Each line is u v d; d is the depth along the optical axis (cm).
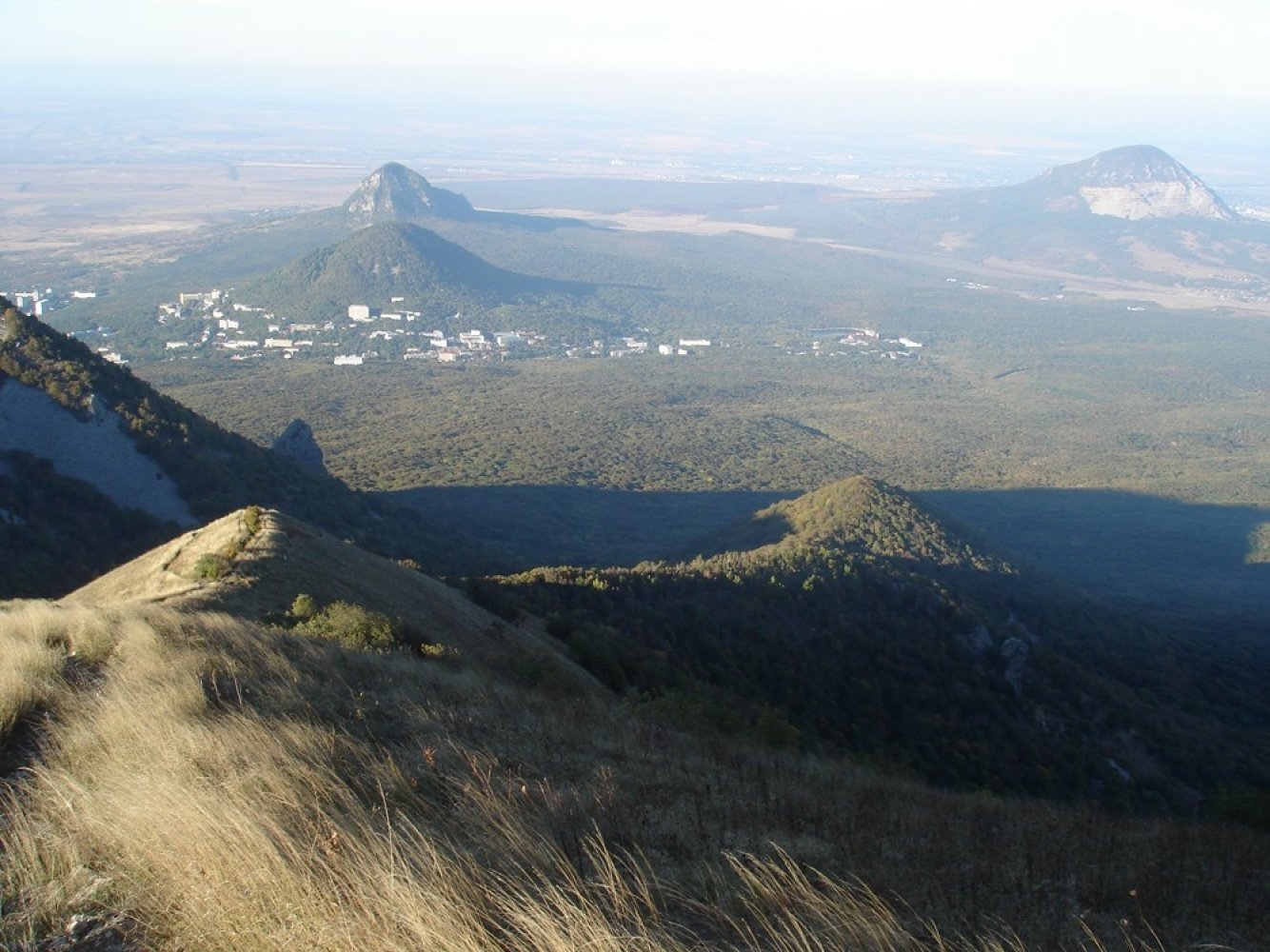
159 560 2553
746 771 1175
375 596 2305
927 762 3072
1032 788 3089
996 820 1185
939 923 710
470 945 527
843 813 1017
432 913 549
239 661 1140
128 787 698
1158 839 1184
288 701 1004
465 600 2950
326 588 2177
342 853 617
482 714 1151
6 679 937
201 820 632
